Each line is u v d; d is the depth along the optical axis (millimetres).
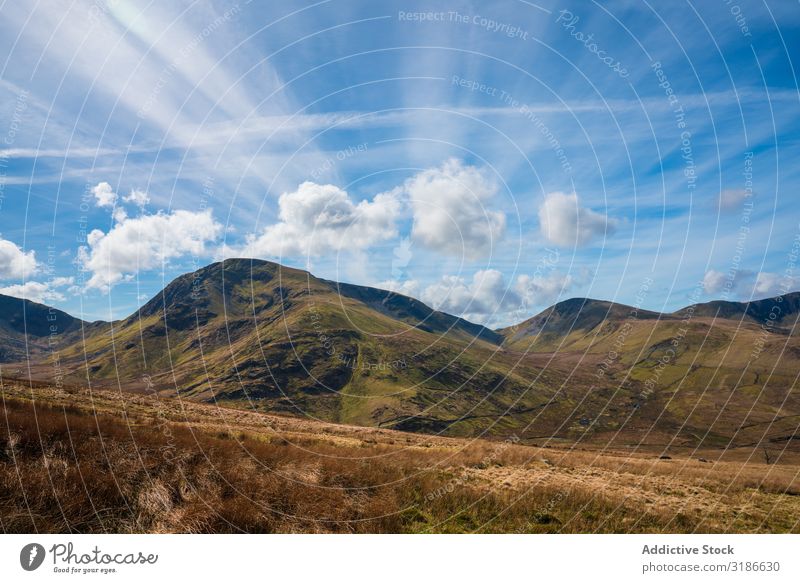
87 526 12828
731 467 34312
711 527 16375
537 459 26828
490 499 17375
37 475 13867
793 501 21531
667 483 22672
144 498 14227
